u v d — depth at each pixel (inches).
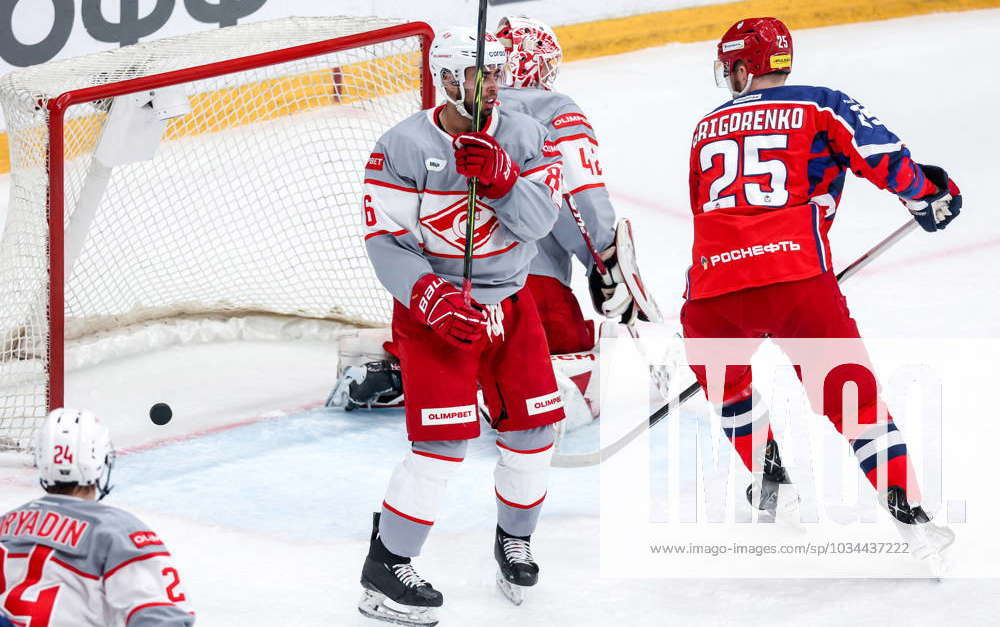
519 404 427.5
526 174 414.0
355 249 796.0
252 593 441.1
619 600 433.4
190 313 781.3
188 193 829.2
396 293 411.2
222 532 498.9
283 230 794.2
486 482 556.7
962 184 1027.9
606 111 1274.6
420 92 713.0
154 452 594.2
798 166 465.4
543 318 614.5
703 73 1382.9
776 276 458.3
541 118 575.5
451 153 406.3
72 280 743.1
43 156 567.2
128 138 641.6
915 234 929.5
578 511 518.9
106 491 310.7
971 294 792.3
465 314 394.6
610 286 581.0
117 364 724.0
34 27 1103.6
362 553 480.1
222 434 620.1
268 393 684.7
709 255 474.9
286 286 797.2
